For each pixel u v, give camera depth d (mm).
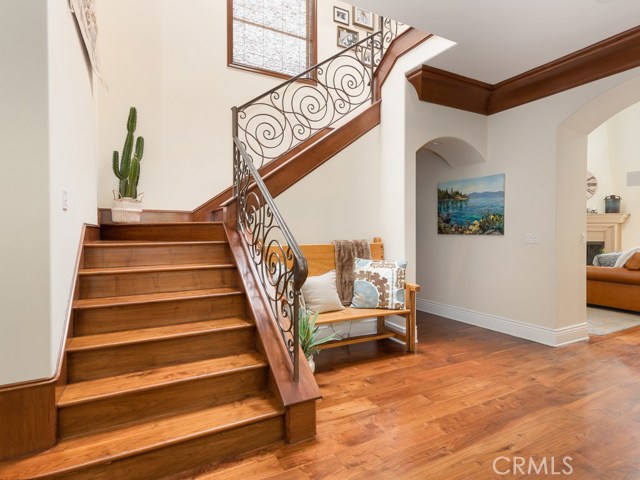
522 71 3512
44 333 1534
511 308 3869
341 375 2793
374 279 3379
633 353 3254
